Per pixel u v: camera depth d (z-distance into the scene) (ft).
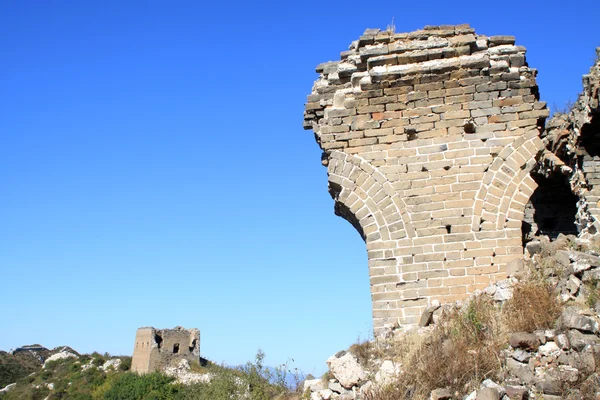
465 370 25.40
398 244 35.40
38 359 316.60
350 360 30.27
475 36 38.32
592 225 49.52
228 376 86.79
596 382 22.99
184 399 138.72
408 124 37.14
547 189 61.62
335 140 37.55
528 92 36.70
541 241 34.81
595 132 49.85
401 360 29.45
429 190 35.99
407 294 34.53
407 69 37.47
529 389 23.81
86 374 254.47
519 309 27.96
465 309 30.58
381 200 36.22
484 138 36.32
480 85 36.96
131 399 195.21
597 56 47.34
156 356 223.92
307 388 32.99
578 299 27.63
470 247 34.86
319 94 39.34
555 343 25.29
